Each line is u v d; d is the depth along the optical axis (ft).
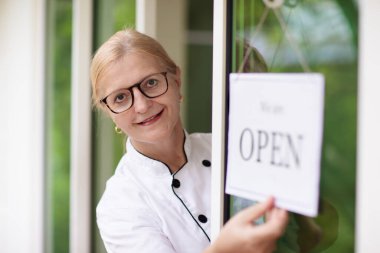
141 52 4.12
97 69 4.18
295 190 2.83
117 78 4.09
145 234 4.26
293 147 2.85
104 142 8.39
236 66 3.69
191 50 15.23
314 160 2.74
